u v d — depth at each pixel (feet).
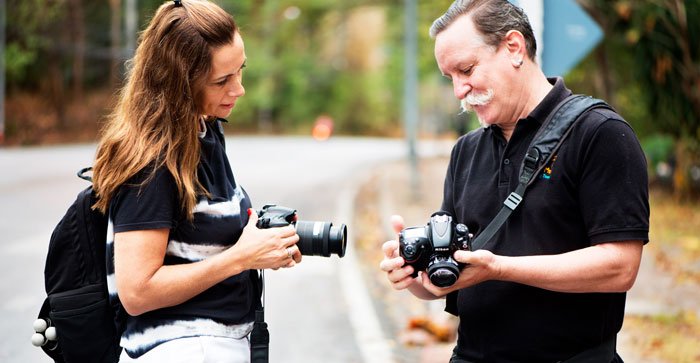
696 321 17.88
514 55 7.25
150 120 6.83
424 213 38.19
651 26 37.14
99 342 7.45
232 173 7.64
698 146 40.27
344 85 160.45
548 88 7.50
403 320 19.30
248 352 7.53
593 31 12.93
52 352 7.70
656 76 39.11
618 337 16.76
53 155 64.59
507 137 7.63
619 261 6.70
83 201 7.30
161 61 6.90
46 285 7.50
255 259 6.92
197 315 7.05
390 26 116.88
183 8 7.01
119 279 6.73
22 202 37.58
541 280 6.72
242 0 145.07
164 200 6.77
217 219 7.11
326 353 16.57
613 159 6.79
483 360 7.53
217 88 7.10
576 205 7.04
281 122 158.10
